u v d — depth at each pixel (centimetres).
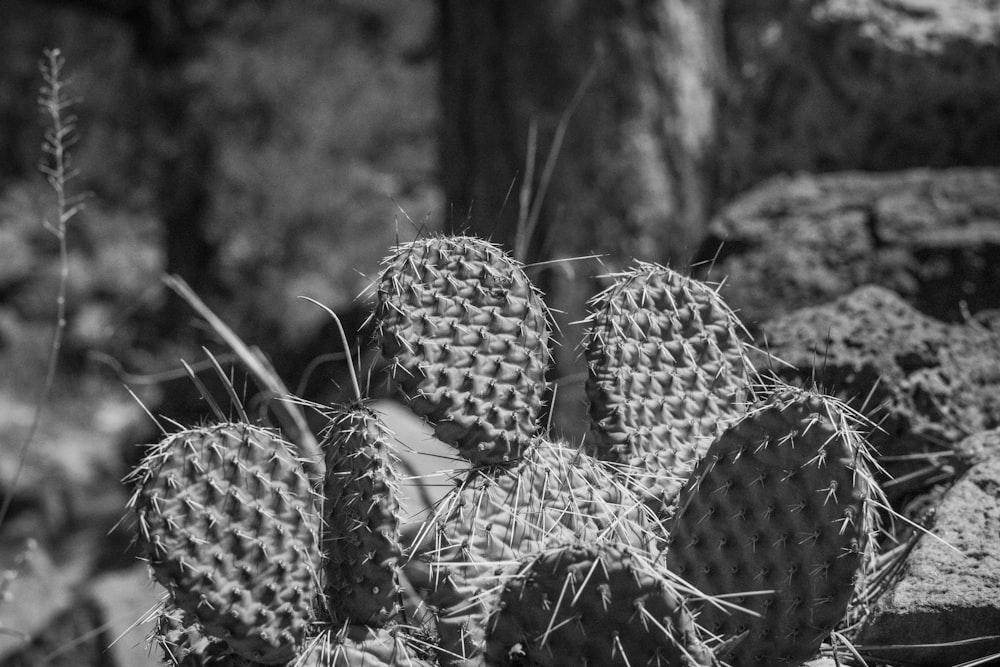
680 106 644
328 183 1196
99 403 1170
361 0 1280
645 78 635
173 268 1078
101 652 431
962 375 297
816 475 178
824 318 305
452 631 184
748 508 183
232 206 1115
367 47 1291
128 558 728
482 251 202
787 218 399
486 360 194
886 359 289
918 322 308
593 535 189
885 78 468
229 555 171
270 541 173
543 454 201
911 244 368
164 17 1047
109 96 1361
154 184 1173
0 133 1385
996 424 291
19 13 1372
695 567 188
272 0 1214
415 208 1215
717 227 409
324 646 181
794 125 502
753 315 374
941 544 226
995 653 210
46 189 1359
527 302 199
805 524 179
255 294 1092
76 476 869
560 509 194
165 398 743
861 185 402
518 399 195
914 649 214
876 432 276
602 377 218
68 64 1378
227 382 232
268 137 1186
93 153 1355
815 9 494
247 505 172
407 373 192
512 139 638
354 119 1245
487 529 190
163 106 1066
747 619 184
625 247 628
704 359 226
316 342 791
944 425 280
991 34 448
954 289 356
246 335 1080
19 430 970
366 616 186
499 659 178
